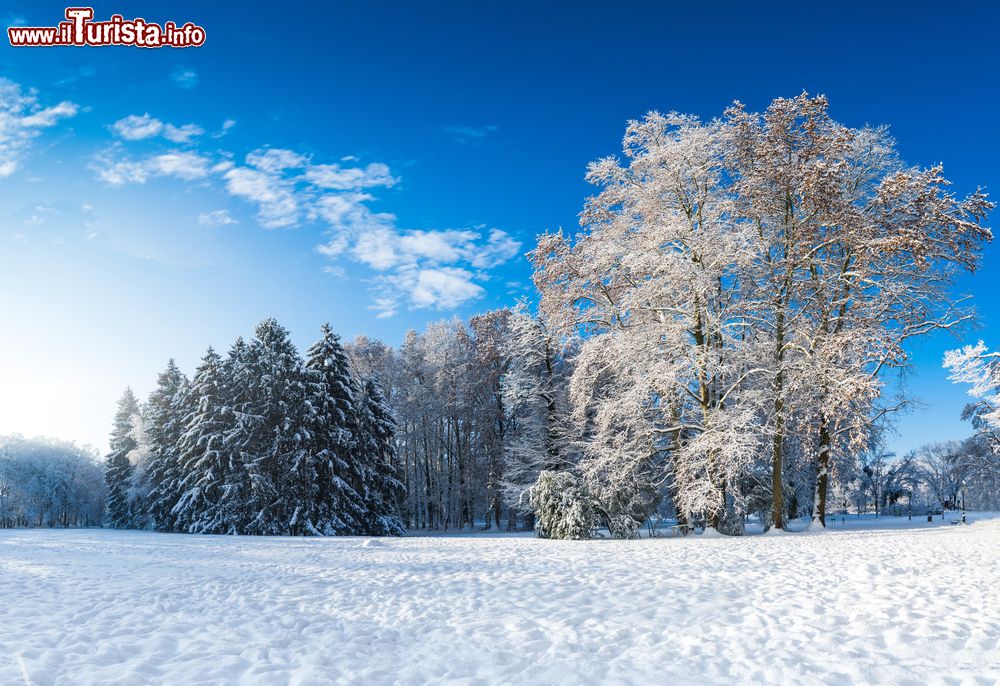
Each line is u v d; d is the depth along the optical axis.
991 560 11.42
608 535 24.95
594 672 5.10
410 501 47.53
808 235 23.91
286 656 5.74
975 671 4.70
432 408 46.38
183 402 41.84
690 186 24.20
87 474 77.31
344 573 12.06
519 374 36.22
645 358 23.42
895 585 8.70
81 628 6.88
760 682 4.74
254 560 14.83
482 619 7.22
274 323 38.09
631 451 23.92
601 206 25.75
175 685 4.91
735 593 8.50
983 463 40.44
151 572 12.31
